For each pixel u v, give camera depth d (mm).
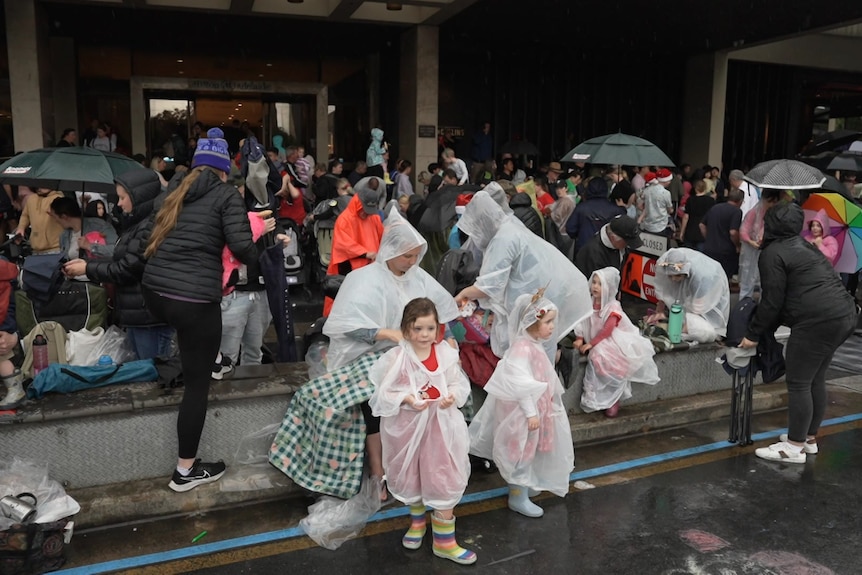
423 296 4172
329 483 4055
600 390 5336
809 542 3898
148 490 4051
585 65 19469
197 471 4105
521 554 3758
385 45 17141
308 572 3564
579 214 7750
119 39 16094
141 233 4000
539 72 18969
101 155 5762
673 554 3766
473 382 4641
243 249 3836
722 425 5691
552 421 4043
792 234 4812
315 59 17734
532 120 19141
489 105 18734
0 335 4082
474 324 4648
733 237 8523
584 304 4648
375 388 3760
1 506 3555
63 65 15711
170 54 16766
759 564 3672
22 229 6910
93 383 4250
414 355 3645
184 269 3809
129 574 3510
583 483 4621
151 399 4113
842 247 6914
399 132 16516
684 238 11609
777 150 21672
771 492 4500
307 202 10945
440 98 18328
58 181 6062
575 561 3695
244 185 5332
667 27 15750
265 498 4273
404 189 13391
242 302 5035
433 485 3604
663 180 12062
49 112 13492
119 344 4688
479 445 4203
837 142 11031
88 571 3525
